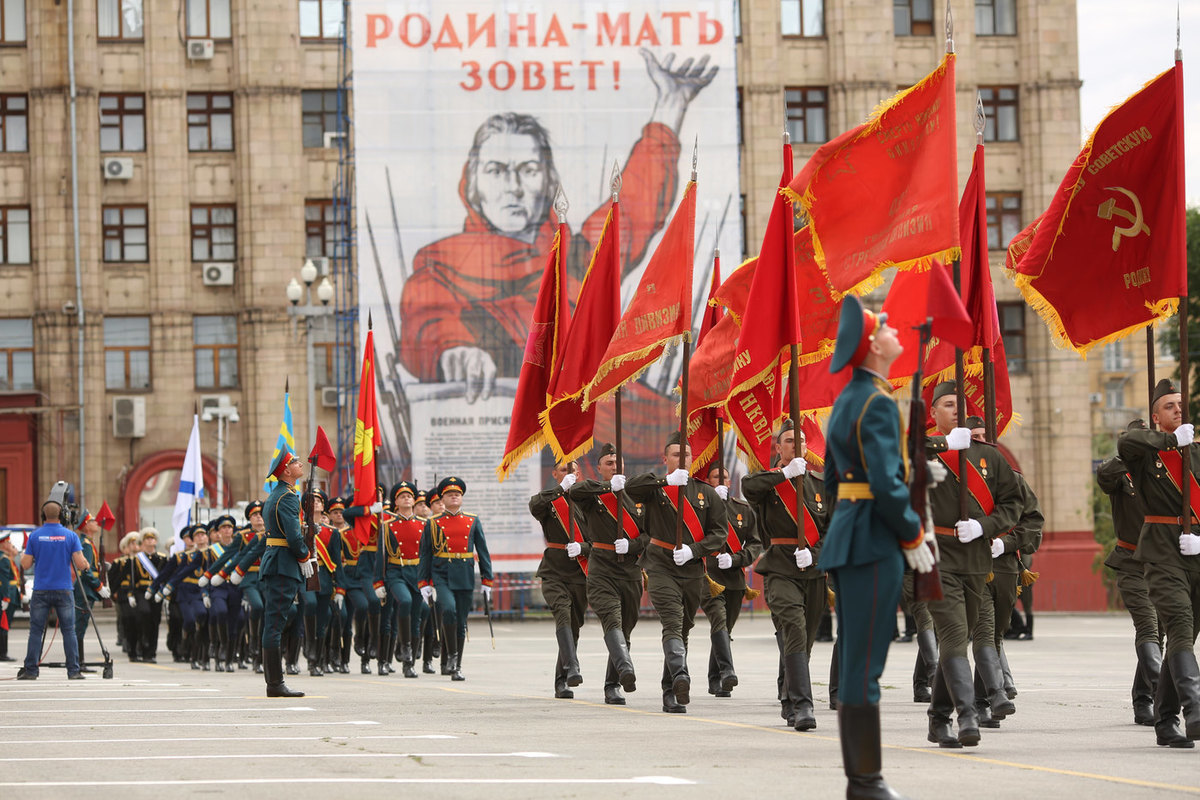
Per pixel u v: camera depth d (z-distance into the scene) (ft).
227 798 31.99
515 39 165.99
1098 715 53.36
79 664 86.74
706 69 167.63
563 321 68.13
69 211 177.47
